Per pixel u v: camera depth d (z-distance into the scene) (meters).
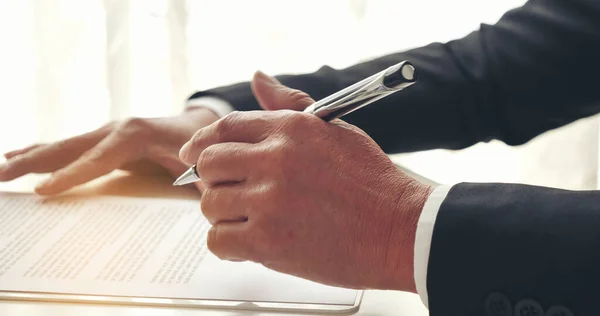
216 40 1.42
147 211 0.81
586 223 0.57
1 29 1.41
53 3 1.40
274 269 0.64
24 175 0.94
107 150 0.89
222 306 0.63
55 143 0.93
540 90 0.89
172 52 1.39
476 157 1.45
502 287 0.57
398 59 0.93
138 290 0.65
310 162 0.62
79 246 0.73
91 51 1.42
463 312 0.58
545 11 0.92
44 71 1.42
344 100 0.64
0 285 0.65
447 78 0.90
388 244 0.61
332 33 1.41
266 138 0.65
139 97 1.42
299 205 0.62
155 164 0.92
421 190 0.62
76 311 0.62
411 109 0.88
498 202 0.60
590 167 1.44
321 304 0.64
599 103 0.89
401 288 0.61
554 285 0.56
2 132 1.44
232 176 0.65
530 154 1.44
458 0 1.40
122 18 1.38
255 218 0.62
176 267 0.69
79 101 1.43
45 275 0.67
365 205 0.62
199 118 0.92
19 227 0.77
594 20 0.89
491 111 0.90
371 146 0.66
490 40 0.92
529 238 0.57
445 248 0.59
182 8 1.38
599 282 0.55
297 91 0.74
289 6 1.41
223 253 0.64
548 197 0.60
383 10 1.40
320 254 0.62
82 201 0.84
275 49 1.42
